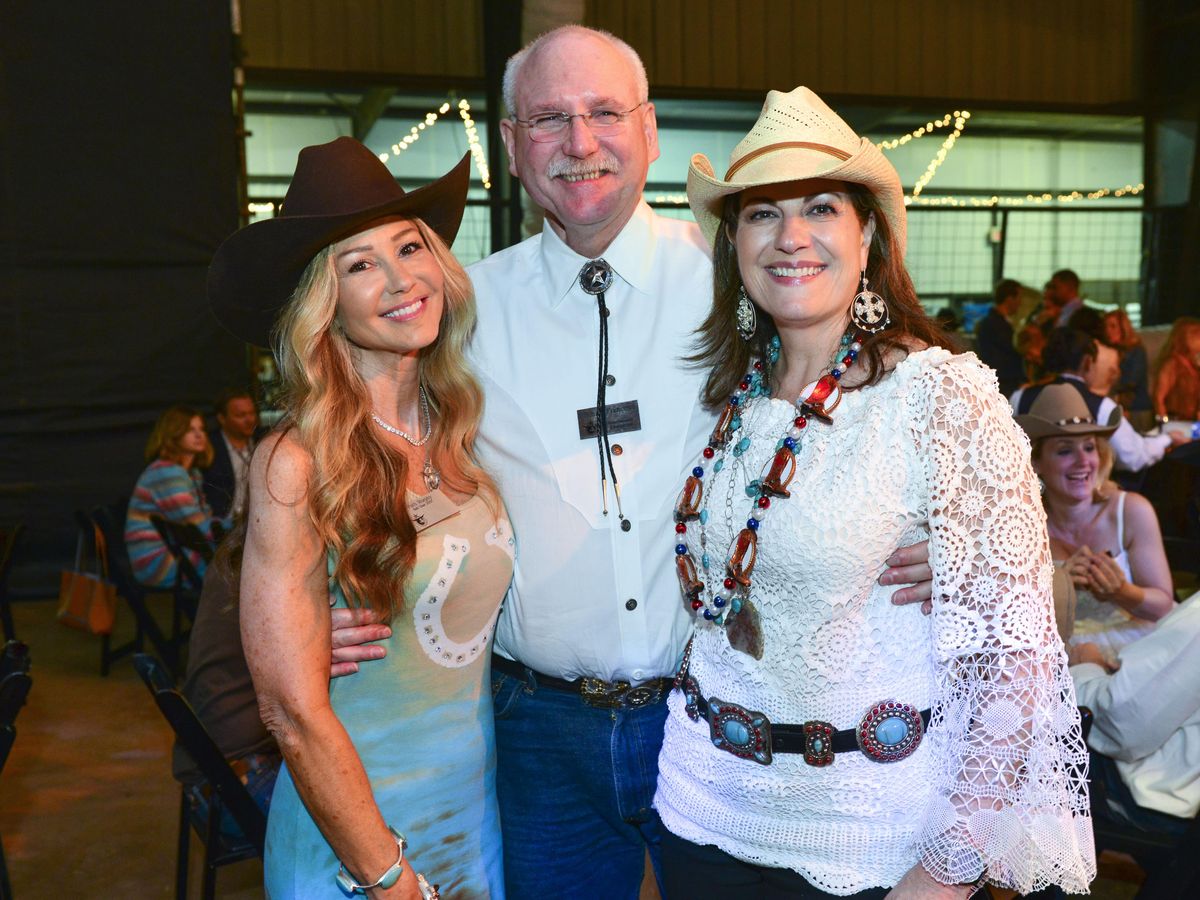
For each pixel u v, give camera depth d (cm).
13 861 326
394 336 161
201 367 657
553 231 200
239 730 252
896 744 148
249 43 946
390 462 163
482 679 181
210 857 236
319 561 156
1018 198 1273
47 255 621
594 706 196
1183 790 229
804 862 153
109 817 356
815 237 152
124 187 630
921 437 142
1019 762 140
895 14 1126
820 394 150
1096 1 1188
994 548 138
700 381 196
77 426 634
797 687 150
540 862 203
